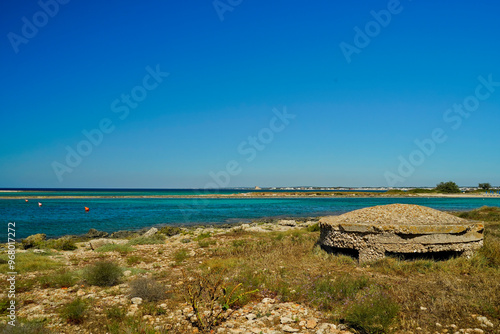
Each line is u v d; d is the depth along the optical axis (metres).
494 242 11.42
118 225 35.59
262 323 6.20
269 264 10.84
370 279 8.41
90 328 6.19
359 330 5.76
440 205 61.91
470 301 6.53
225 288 7.68
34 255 14.39
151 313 6.93
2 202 77.19
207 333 5.82
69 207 61.25
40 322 6.43
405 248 9.92
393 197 124.69
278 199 112.00
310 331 5.82
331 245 11.25
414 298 6.96
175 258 13.74
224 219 42.19
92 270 9.70
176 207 65.12
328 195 151.50
